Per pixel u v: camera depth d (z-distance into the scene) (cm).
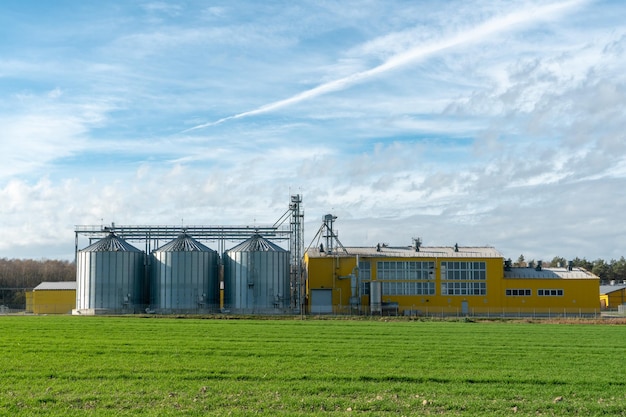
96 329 5616
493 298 9938
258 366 3406
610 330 6197
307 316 8344
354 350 4172
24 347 4166
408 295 9906
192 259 9450
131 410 2378
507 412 2436
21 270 18275
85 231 10075
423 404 2539
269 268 9456
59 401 2516
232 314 8875
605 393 2820
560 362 3744
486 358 3862
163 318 7638
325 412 2380
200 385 2858
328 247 10194
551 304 9931
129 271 9531
